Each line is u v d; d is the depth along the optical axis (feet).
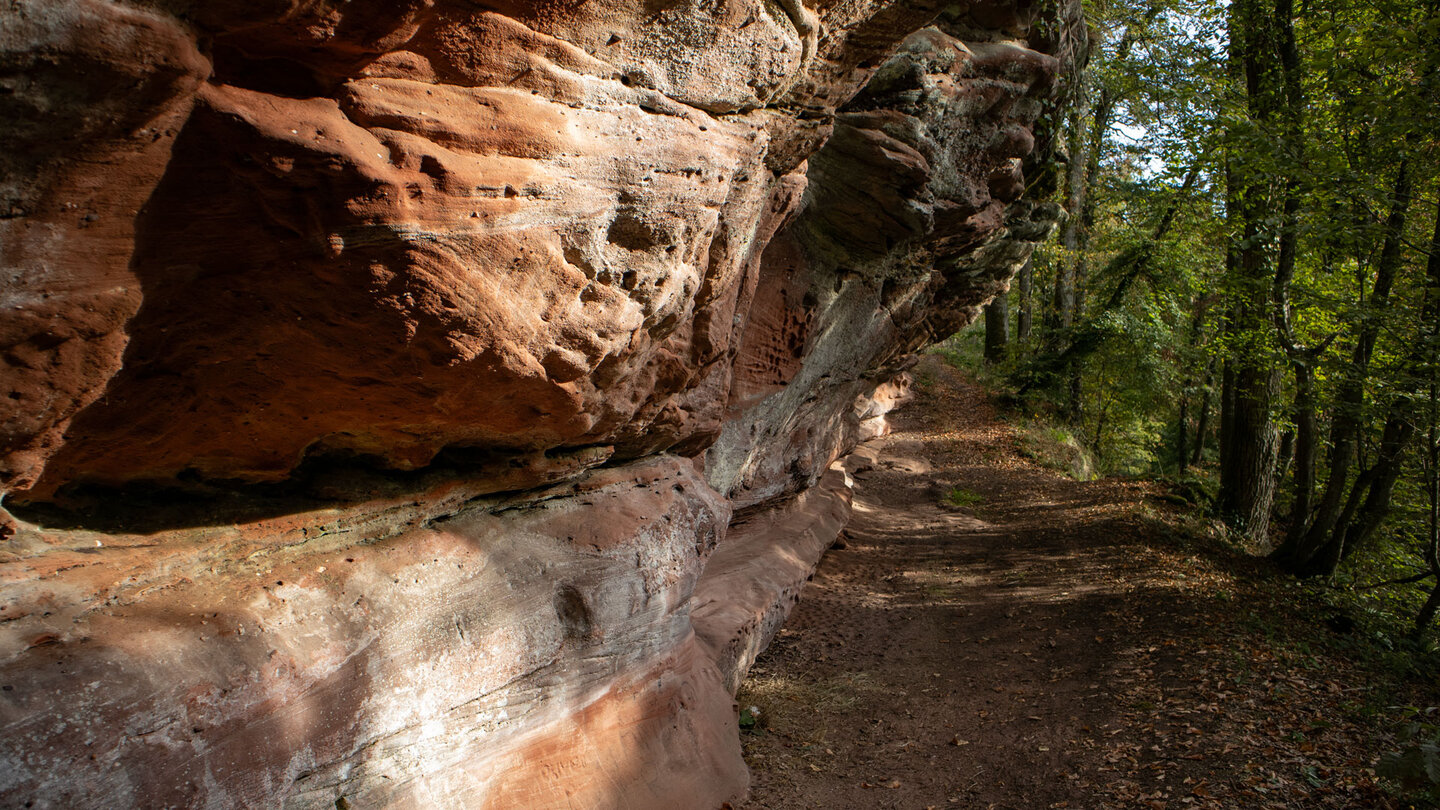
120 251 8.89
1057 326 77.66
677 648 21.13
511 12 10.19
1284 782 19.95
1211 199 50.08
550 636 16.65
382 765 13.60
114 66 7.34
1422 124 29.19
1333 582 38.17
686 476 22.77
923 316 39.96
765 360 27.99
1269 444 46.32
